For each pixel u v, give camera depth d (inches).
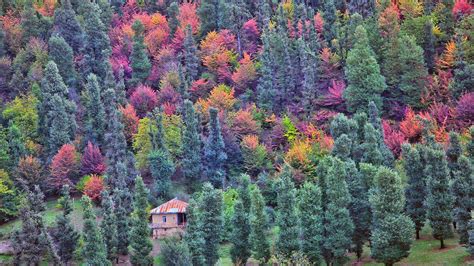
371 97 3582.7
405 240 2050.9
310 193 2265.0
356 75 3609.7
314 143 3326.8
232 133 3617.1
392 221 2064.5
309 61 3892.7
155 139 3462.1
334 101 3772.1
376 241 2080.5
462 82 3417.8
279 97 3905.0
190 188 3398.1
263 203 2305.6
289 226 2219.5
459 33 3663.9
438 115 3341.5
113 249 2583.7
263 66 3944.4
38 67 4254.4
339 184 2236.7
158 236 3002.0
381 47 3934.5
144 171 3572.8
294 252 2134.6
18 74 4276.6
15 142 3592.5
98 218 3112.7
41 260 2650.1
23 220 2625.5
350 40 4003.4
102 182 3324.3
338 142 2554.1
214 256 2384.4
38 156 3713.1
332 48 4158.5
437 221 2201.0
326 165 2397.9
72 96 4151.1
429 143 2566.4
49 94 3831.2
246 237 2372.0
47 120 3764.8
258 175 3408.0
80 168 3567.9
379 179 2119.8
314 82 3855.8
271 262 2171.5
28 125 3850.9
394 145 3161.9
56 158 3469.5
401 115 3607.3
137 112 4003.4
